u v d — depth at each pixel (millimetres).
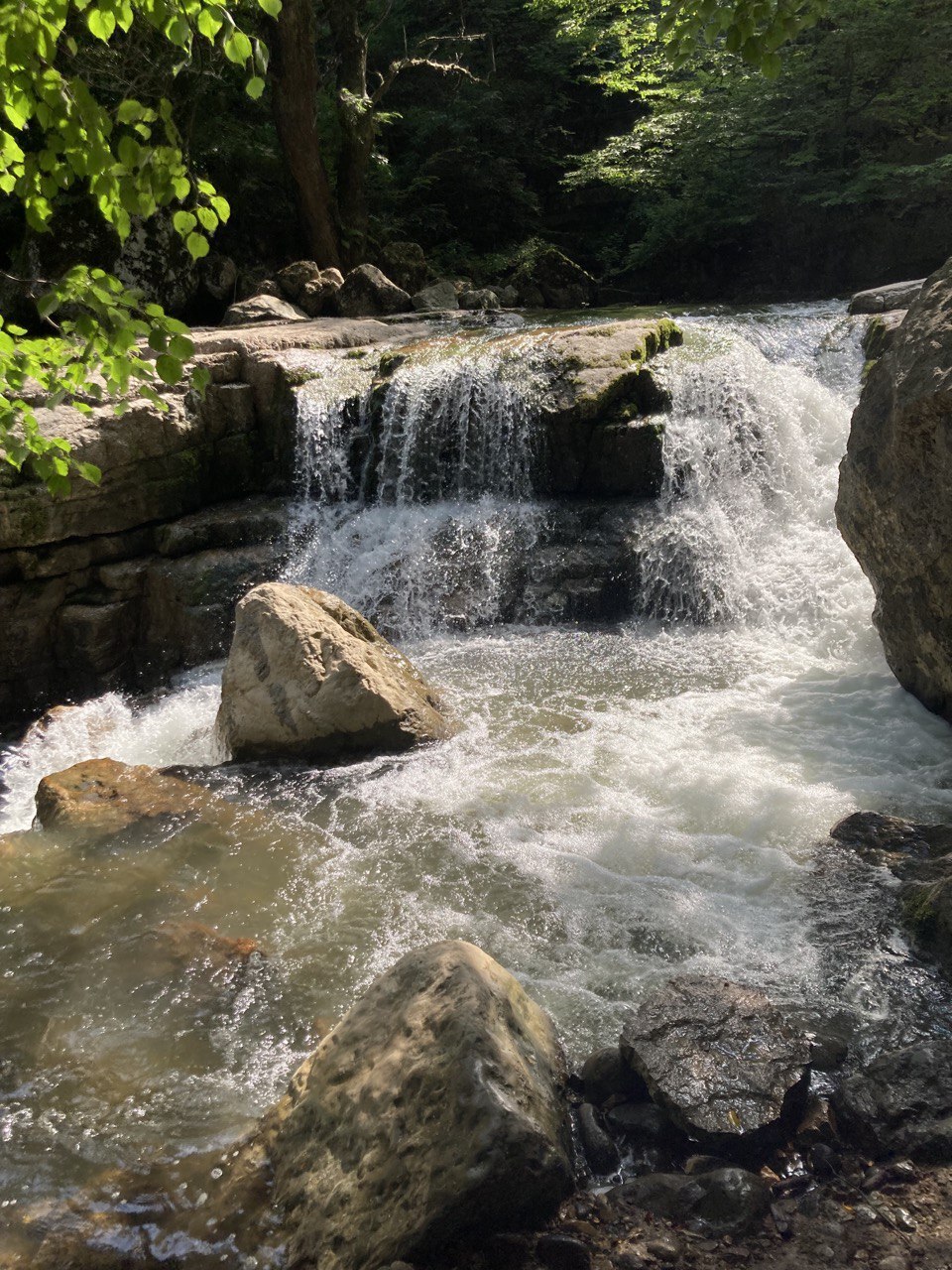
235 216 16016
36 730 7707
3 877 4820
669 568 8109
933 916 4047
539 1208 2848
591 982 3932
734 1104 3123
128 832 5172
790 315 12422
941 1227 2787
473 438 9281
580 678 7062
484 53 21312
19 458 4320
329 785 5652
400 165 20312
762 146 17547
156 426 8875
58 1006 3916
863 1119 3131
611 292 18844
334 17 16266
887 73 16312
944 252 16859
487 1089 2814
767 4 4227
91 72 12531
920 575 5652
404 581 8469
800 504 8703
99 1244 2891
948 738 5781
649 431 8656
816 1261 2719
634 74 19422
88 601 8602
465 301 15234
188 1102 3412
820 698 6453
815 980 3883
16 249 13336
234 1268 2795
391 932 4305
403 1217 2721
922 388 5301
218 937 4270
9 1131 3312
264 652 6066
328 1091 3094
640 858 4797
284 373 9734
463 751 5980
